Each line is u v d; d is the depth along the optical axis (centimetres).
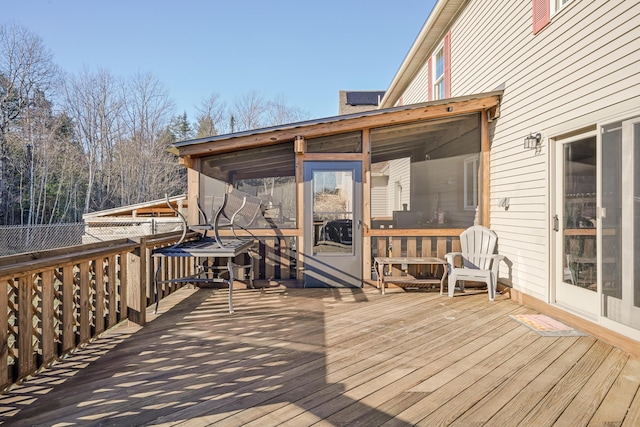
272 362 271
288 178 544
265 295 491
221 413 201
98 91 2495
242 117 3153
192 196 542
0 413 200
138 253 357
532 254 428
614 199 304
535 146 420
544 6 403
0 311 210
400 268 538
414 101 984
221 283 538
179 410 204
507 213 485
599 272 318
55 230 1310
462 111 512
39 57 2208
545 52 403
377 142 542
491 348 299
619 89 301
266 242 544
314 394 222
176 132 3095
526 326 356
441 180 550
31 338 236
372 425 190
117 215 1305
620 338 295
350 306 434
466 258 504
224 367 262
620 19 301
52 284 257
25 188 2106
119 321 345
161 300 462
